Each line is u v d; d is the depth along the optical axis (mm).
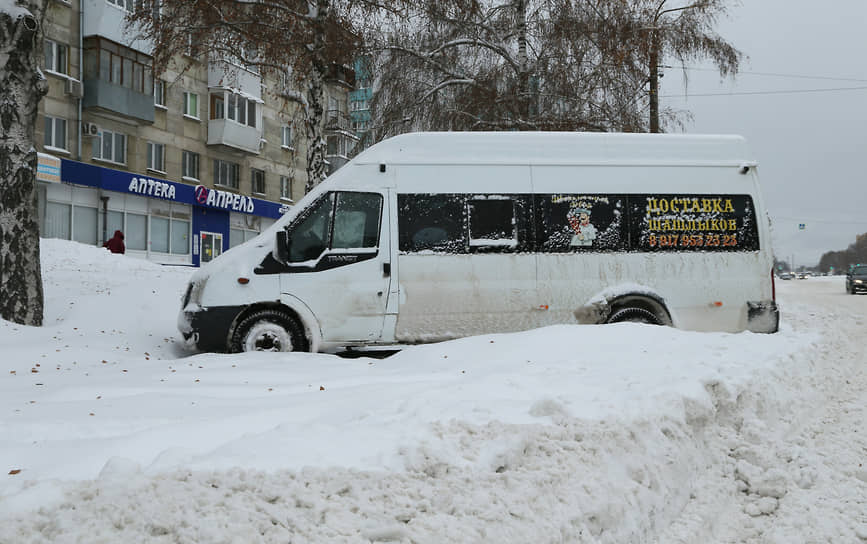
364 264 8547
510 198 8883
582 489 3371
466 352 7234
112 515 2535
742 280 9117
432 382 5613
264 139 38125
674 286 8984
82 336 8891
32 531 2438
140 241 31031
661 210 9109
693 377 5352
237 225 36875
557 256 8836
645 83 19203
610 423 4086
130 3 29250
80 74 27859
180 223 33250
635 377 5398
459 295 8641
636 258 8961
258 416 4164
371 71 18875
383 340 8555
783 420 5691
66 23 27406
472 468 3311
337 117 19656
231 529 2502
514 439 3553
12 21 9445
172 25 16688
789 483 4219
